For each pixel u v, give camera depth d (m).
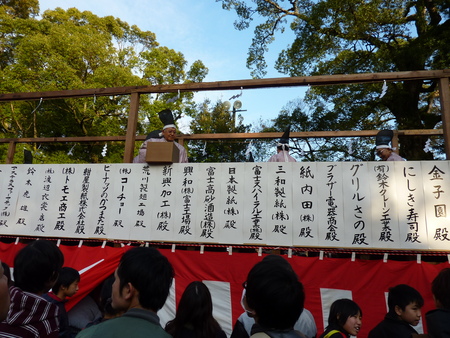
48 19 17.50
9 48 16.69
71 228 5.20
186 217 4.86
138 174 5.16
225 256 4.72
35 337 2.13
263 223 4.64
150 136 5.82
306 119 12.76
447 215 4.27
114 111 16.56
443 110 4.81
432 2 11.88
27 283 2.40
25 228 5.36
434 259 4.73
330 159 12.55
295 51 13.76
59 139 7.98
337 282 4.38
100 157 16.41
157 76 17.27
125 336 1.55
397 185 4.45
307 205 4.59
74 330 4.23
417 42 11.53
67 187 5.37
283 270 1.81
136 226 4.98
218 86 5.53
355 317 3.02
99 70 15.38
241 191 4.79
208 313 2.78
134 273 1.79
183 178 5.00
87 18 18.03
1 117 15.55
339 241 4.41
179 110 16.22
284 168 4.75
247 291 1.83
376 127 13.21
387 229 4.34
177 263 4.82
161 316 4.66
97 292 4.79
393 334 2.85
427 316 2.36
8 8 18.17
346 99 12.69
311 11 13.12
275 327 1.73
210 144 13.82
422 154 11.88
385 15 12.27
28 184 5.53
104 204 5.17
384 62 12.05
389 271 4.31
